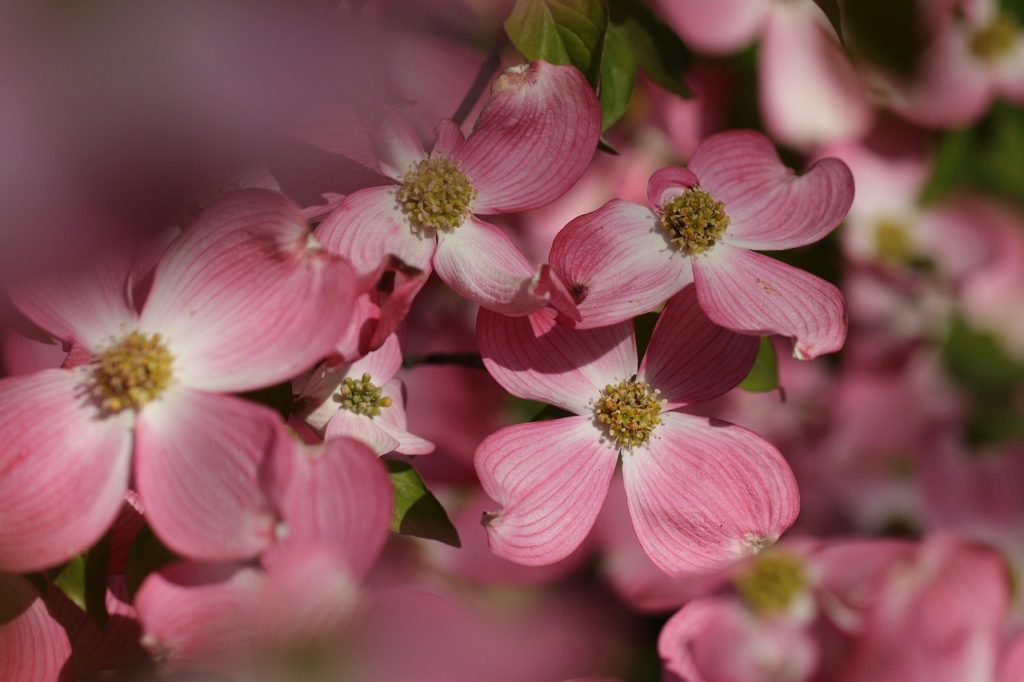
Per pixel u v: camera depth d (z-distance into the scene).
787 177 0.67
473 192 0.66
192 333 0.61
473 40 0.68
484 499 0.71
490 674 0.58
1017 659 0.67
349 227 0.64
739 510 0.65
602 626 0.65
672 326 0.66
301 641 0.58
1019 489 0.78
